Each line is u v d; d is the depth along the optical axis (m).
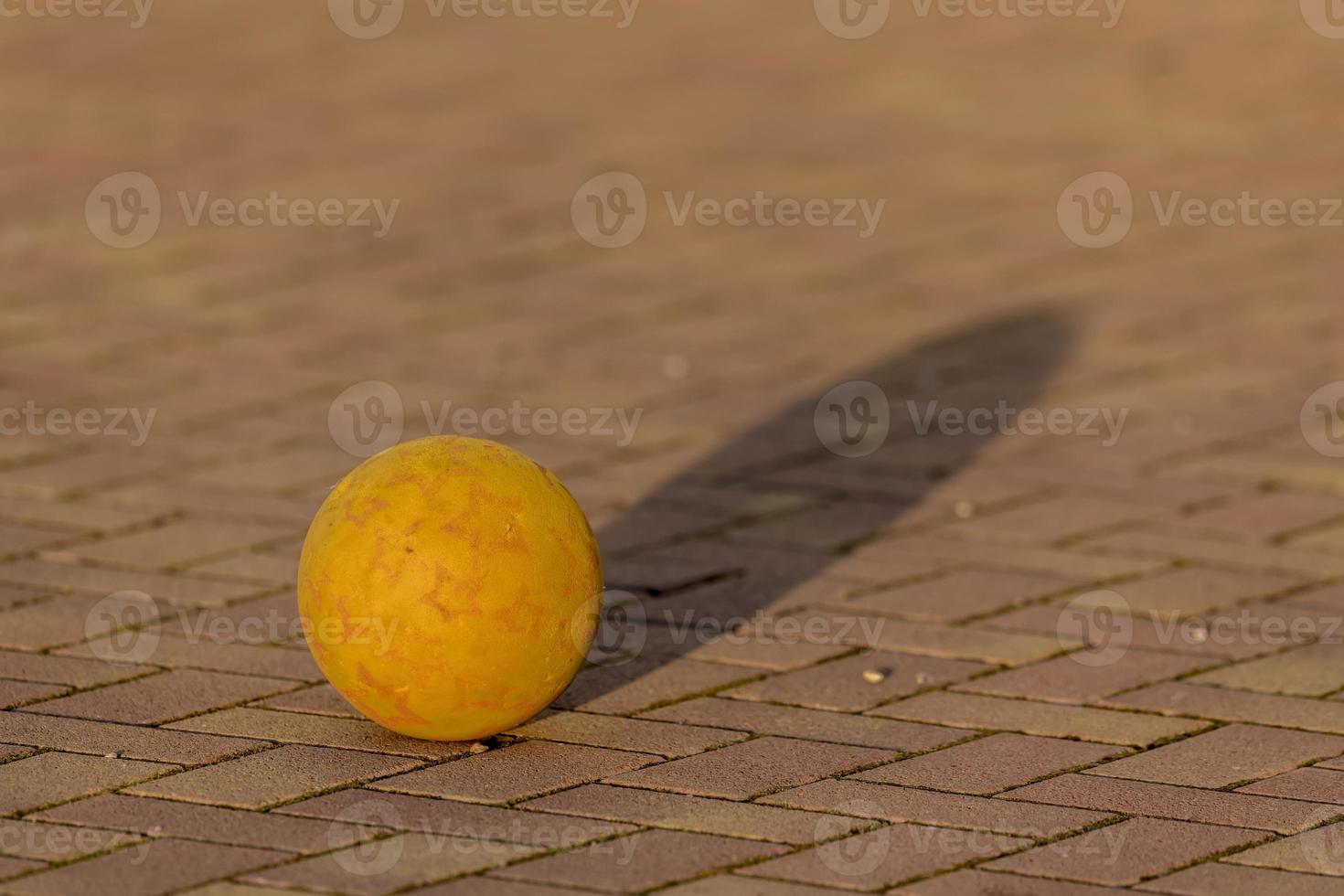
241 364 19.72
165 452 16.97
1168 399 18.84
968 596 13.82
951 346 20.64
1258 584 14.06
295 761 10.76
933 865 9.53
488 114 31.95
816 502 16.00
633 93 33.72
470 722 10.72
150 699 11.63
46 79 35.06
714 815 10.11
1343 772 10.79
